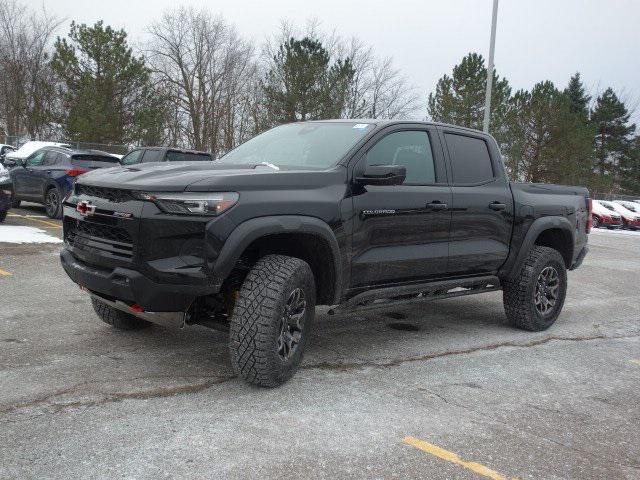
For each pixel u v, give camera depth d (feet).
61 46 111.75
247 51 154.40
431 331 18.90
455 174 16.98
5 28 140.15
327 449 10.25
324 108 118.01
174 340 15.61
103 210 12.26
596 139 198.08
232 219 11.80
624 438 11.69
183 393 12.18
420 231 15.58
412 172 15.80
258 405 11.85
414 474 9.63
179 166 13.42
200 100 152.35
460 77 121.60
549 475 9.96
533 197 19.26
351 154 14.28
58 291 20.12
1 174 34.60
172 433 10.39
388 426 11.35
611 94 200.64
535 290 19.40
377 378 13.99
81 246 12.95
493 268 18.30
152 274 11.60
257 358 12.09
